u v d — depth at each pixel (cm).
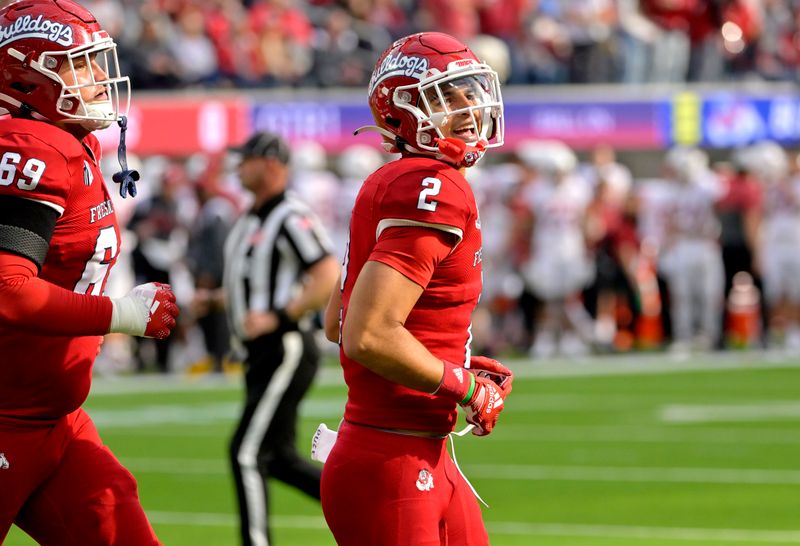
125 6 6675
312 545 2441
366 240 1330
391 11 7169
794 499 2802
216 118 6544
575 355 5806
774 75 7256
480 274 1373
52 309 1364
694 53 7044
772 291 6050
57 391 1464
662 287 6041
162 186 5212
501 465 3266
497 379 1413
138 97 6469
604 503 2781
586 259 5819
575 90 6875
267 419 2089
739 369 5262
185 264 5153
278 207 2189
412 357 1284
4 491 1452
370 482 1336
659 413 4125
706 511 2683
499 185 5903
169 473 3200
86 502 1481
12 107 1448
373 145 6706
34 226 1362
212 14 6781
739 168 5756
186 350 5478
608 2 7150
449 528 1377
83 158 1429
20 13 1438
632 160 7075
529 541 2428
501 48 6788
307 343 2131
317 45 6969
